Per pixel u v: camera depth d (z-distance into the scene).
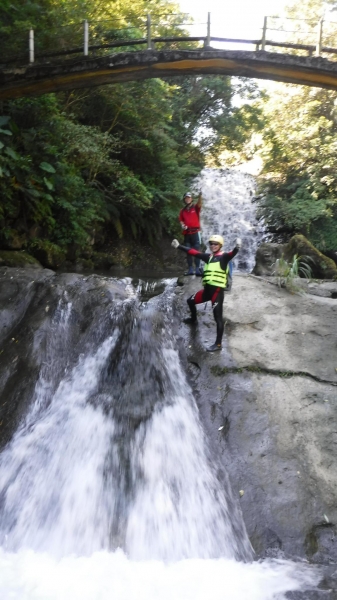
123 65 10.03
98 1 13.93
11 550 4.37
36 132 11.20
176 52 9.99
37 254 11.27
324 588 3.76
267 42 10.41
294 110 20.98
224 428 5.21
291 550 4.26
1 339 6.70
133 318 6.52
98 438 5.24
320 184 19.67
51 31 11.73
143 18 17.16
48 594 3.68
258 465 4.87
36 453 5.18
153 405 5.58
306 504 4.57
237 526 4.45
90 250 13.44
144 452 5.07
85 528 4.50
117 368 6.11
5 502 4.82
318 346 6.42
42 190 11.18
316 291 8.12
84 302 6.95
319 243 19.14
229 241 20.19
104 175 14.53
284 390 5.66
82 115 14.87
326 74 10.14
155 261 15.99
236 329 6.59
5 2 10.83
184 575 3.98
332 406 5.54
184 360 6.16
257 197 21.55
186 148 22.39
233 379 5.74
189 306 6.52
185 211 8.81
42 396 5.86
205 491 4.73
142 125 15.58
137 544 4.39
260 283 7.97
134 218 15.58
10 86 10.25
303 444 5.09
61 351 6.40
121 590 3.76
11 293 7.30
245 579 3.90
